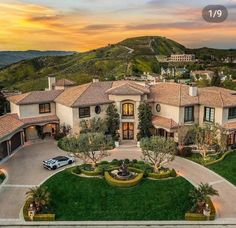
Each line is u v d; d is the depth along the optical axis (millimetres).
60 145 48094
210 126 44719
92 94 51812
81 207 30891
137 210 30344
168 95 51094
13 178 36875
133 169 37188
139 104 49500
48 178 36594
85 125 48094
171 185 34094
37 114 52562
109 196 32281
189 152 43469
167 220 29094
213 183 35531
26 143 50688
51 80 62688
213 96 48844
